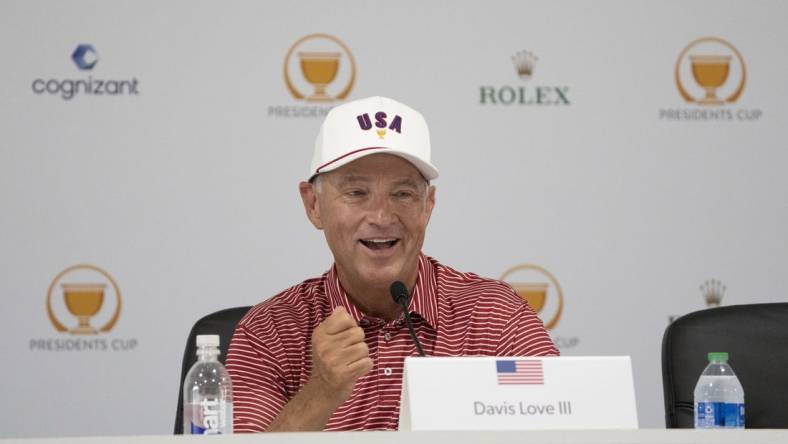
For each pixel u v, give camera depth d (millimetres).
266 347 8664
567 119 14352
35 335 13836
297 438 5473
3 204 13852
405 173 8375
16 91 13930
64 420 13820
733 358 9508
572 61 14383
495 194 14273
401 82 14297
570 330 14250
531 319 8727
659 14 14461
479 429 6316
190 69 14102
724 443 5562
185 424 7324
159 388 13922
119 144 14000
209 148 14078
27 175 13898
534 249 14258
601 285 14281
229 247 14055
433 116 14289
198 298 14000
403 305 8070
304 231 14117
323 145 8539
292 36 14227
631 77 14406
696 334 9578
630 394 6543
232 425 7934
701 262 14367
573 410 6461
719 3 14516
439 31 14344
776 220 14422
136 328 13930
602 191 14328
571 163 14336
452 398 6355
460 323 8711
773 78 14500
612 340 14258
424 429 6266
